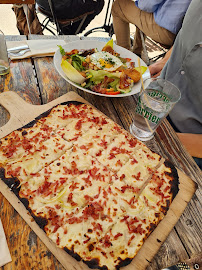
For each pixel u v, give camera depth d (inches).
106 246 27.1
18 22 93.7
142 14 88.9
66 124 39.2
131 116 43.6
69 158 34.6
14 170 31.8
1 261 24.6
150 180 33.6
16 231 27.3
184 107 55.2
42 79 47.0
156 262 27.1
